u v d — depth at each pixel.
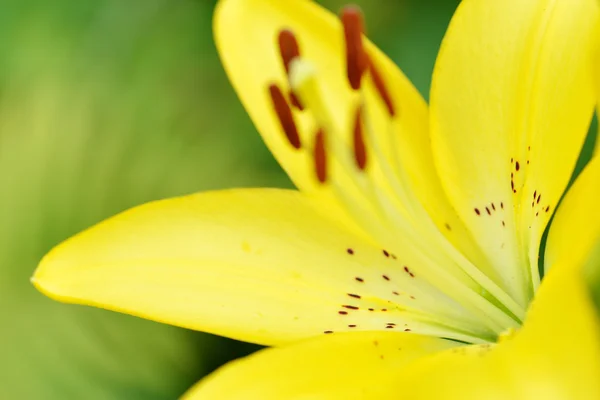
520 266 0.42
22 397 0.51
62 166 0.53
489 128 0.42
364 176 0.40
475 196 0.42
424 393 0.36
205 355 0.52
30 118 0.54
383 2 0.55
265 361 0.38
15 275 0.52
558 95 0.41
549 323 0.36
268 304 0.41
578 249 0.37
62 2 0.56
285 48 0.41
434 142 0.42
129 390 0.51
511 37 0.41
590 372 0.35
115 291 0.41
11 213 0.52
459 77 0.42
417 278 0.42
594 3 0.40
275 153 0.42
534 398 0.35
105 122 0.54
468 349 0.37
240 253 0.42
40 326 0.51
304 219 0.42
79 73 0.55
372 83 0.41
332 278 0.42
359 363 0.39
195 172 0.53
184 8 0.57
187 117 0.55
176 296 0.41
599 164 0.37
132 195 0.53
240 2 0.43
